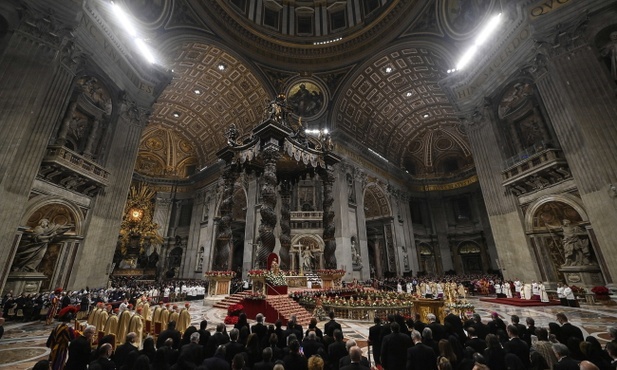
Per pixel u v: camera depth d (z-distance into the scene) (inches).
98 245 437.7
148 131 1028.5
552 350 117.6
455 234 1060.5
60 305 325.7
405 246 959.0
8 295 320.2
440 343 118.6
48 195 373.7
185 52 684.1
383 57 780.0
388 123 1016.2
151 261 994.1
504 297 498.3
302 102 857.5
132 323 207.6
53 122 369.1
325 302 332.5
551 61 419.5
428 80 813.2
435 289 525.0
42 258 370.0
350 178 839.1
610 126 356.2
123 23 486.9
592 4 389.7
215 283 427.5
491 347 122.2
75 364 128.9
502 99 535.8
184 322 234.4
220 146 1007.6
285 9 858.8
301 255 682.2
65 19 379.6
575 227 411.2
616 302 348.5
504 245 503.5
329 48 821.2
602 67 381.7
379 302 323.9
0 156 308.5
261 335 168.1
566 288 385.7
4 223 306.7
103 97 474.9
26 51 348.5
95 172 440.8
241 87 828.6
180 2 619.8
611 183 343.3
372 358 183.2
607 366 108.1
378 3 781.9
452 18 623.5
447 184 1121.4
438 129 1072.8
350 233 766.5
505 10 468.1
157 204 1061.8
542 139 467.8
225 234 412.8
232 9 717.9
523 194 485.4
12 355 185.8
